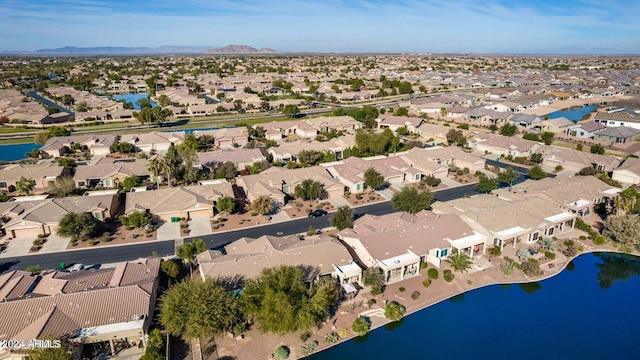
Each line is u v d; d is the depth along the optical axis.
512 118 151.25
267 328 43.47
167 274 53.16
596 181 83.25
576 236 69.12
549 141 122.62
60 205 70.75
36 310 42.59
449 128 133.75
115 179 91.31
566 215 70.12
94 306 43.59
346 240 61.91
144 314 43.78
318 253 54.97
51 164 97.69
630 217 65.75
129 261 57.34
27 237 66.81
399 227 62.50
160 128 148.50
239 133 126.62
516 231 63.31
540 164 107.44
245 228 70.69
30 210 68.94
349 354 43.97
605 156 102.81
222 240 66.38
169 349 42.41
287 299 43.47
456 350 45.25
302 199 82.94
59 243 65.06
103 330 41.50
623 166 94.31
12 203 71.12
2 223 66.69
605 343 47.00
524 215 67.12
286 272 46.66
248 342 44.28
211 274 50.12
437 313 50.56
